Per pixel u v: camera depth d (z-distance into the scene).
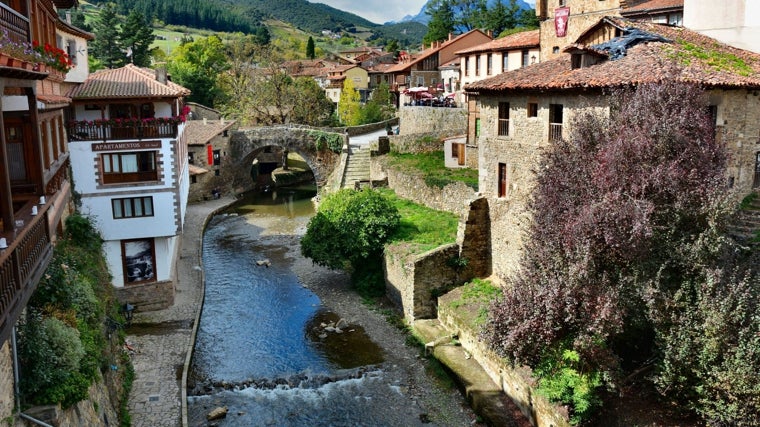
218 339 28.78
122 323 25.22
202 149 61.44
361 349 27.56
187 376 24.03
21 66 12.91
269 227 51.50
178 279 36.62
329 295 34.56
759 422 14.79
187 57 100.50
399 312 31.31
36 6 21.53
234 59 90.06
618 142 18.06
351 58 153.75
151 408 21.39
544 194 20.47
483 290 28.61
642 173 17.56
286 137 62.91
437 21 107.94
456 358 25.25
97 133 29.83
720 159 18.41
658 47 24.42
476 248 30.14
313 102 80.44
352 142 62.41
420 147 53.12
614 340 19.11
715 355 15.41
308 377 24.80
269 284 36.78
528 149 26.94
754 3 27.83
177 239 40.25
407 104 65.56
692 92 18.83
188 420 21.77
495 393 22.56
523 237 24.45
